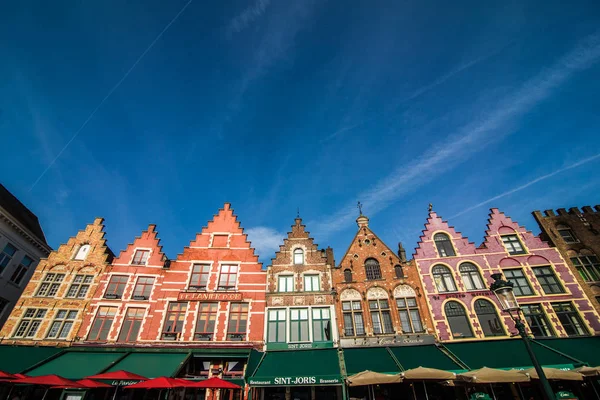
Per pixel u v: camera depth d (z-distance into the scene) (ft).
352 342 67.51
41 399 60.39
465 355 60.75
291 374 57.93
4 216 86.74
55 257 80.89
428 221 83.25
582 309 66.95
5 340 68.69
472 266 75.56
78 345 68.03
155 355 66.23
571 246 75.56
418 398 59.36
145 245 83.35
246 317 73.31
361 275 76.79
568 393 56.24
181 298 75.15
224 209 90.79
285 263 80.28
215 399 64.90
